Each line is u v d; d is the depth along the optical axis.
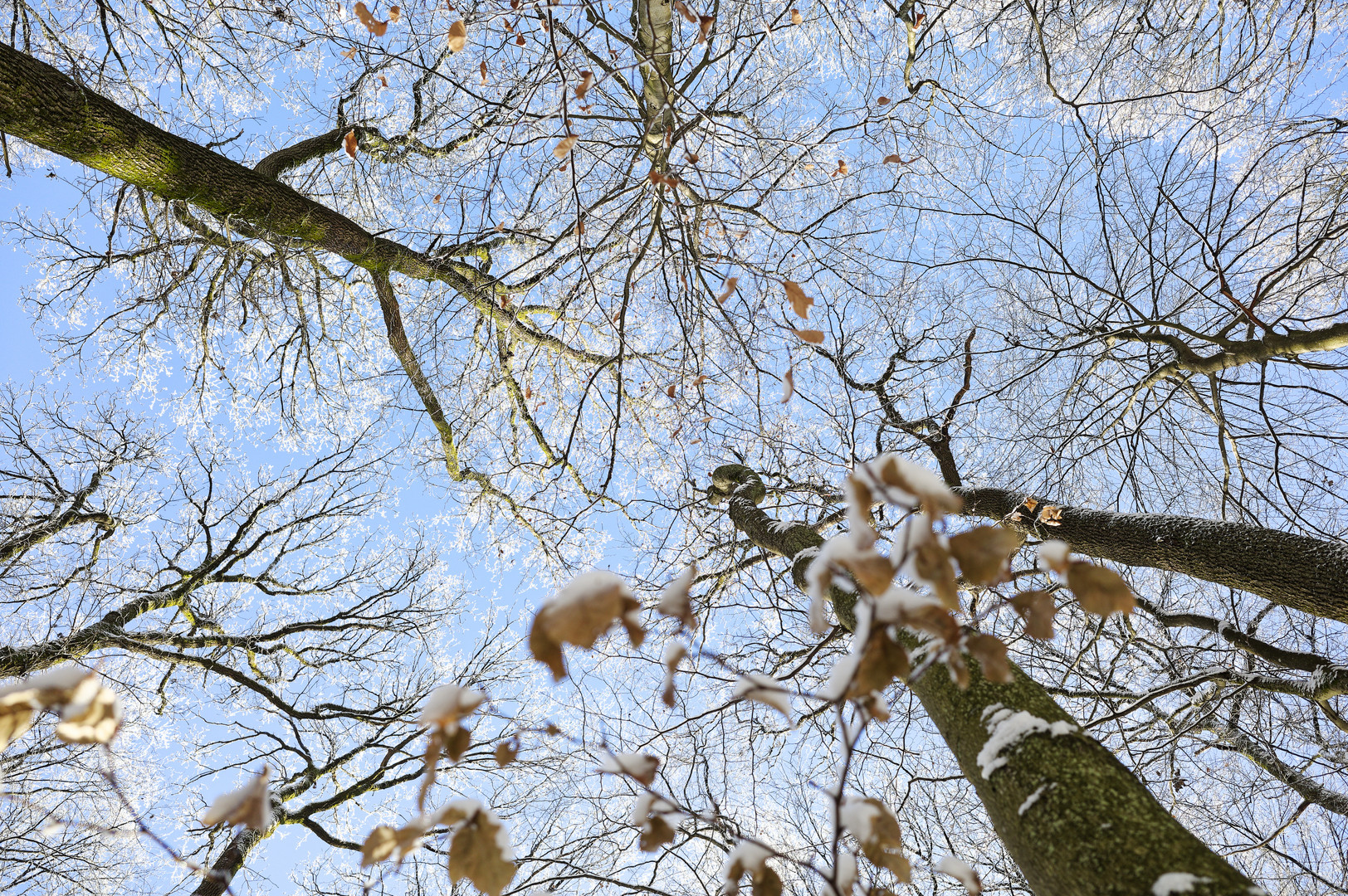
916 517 1.08
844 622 2.90
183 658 6.61
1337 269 5.17
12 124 3.46
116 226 6.75
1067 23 5.80
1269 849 4.77
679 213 4.58
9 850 5.62
